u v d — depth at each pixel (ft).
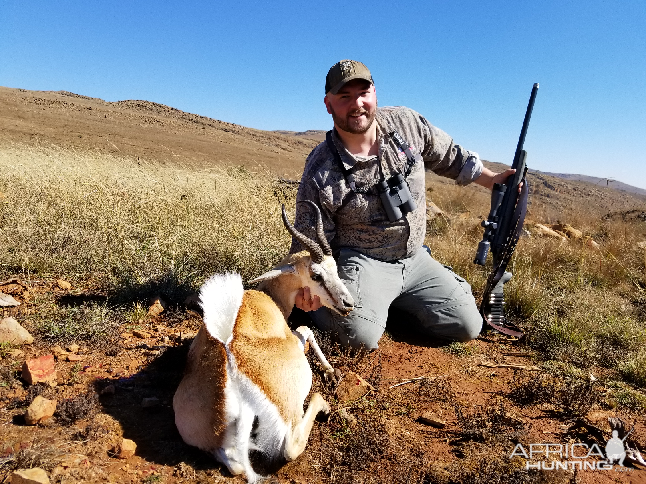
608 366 6.07
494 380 5.64
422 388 5.28
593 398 5.06
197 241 8.10
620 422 4.57
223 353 3.64
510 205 6.67
